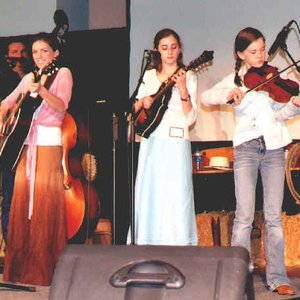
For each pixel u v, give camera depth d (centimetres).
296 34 527
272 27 533
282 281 418
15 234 479
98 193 553
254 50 416
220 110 542
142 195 432
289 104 406
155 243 425
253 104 416
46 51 501
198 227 548
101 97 562
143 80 438
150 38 563
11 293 446
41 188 475
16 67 570
